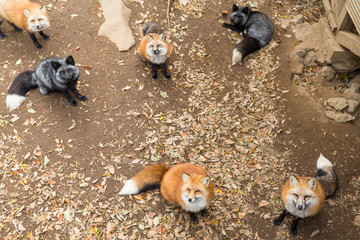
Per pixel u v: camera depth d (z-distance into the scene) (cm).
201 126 519
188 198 347
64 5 642
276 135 517
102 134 497
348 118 535
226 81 582
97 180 449
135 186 422
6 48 575
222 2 713
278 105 556
